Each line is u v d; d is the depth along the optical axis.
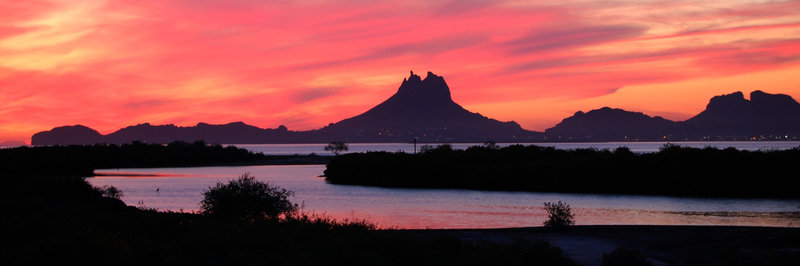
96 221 24.41
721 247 26.23
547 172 91.25
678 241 28.44
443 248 22.06
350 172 105.19
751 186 78.25
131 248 19.20
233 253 18.64
